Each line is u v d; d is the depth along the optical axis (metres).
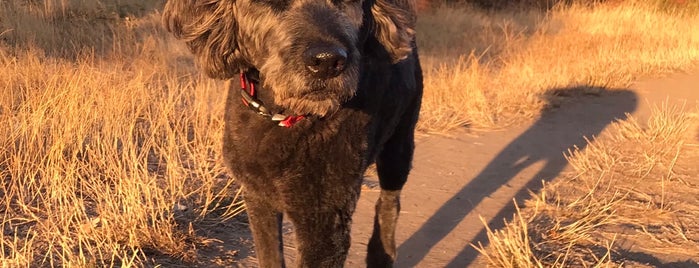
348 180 1.18
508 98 3.50
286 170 1.17
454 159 2.56
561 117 3.35
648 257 1.68
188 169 2.12
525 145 2.80
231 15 1.16
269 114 1.16
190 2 1.15
